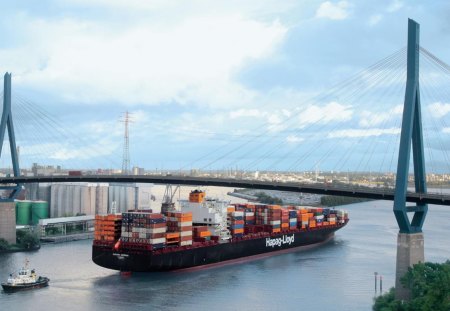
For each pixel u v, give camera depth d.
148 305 113.19
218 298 118.81
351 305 112.62
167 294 122.56
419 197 113.81
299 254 182.25
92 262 160.88
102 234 149.88
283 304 113.75
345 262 161.50
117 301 116.25
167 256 146.88
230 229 173.00
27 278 127.25
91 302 115.44
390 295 113.06
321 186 144.12
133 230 146.50
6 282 129.25
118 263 146.25
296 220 198.38
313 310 109.50
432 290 95.62
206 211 168.50
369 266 153.88
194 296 120.75
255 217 191.38
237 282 135.62
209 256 160.50
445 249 175.50
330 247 194.50
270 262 167.12
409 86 116.25
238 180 170.50
